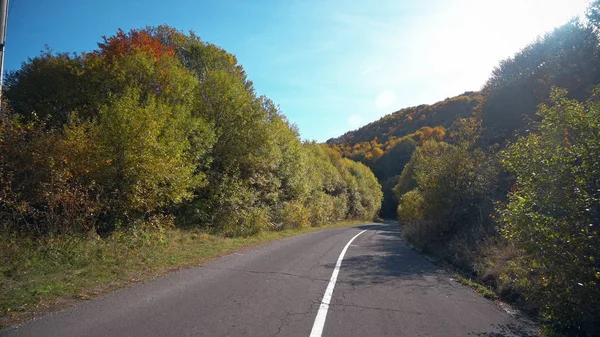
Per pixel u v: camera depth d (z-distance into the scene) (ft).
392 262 37.35
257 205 66.59
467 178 46.42
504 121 56.54
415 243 54.49
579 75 47.01
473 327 17.83
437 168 49.24
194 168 45.24
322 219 106.01
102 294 20.56
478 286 26.63
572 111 20.27
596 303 16.60
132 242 33.68
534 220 18.86
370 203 177.68
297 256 37.83
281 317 17.78
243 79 88.48
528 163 21.15
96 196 33.81
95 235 31.99
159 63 51.83
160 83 49.93
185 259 32.14
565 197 18.10
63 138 32.68
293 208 78.95
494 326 18.19
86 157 32.83
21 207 28.91
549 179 18.86
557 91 22.94
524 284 21.88
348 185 156.25
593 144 18.02
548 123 21.65
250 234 57.36
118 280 23.73
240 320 17.03
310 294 22.44
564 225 17.49
